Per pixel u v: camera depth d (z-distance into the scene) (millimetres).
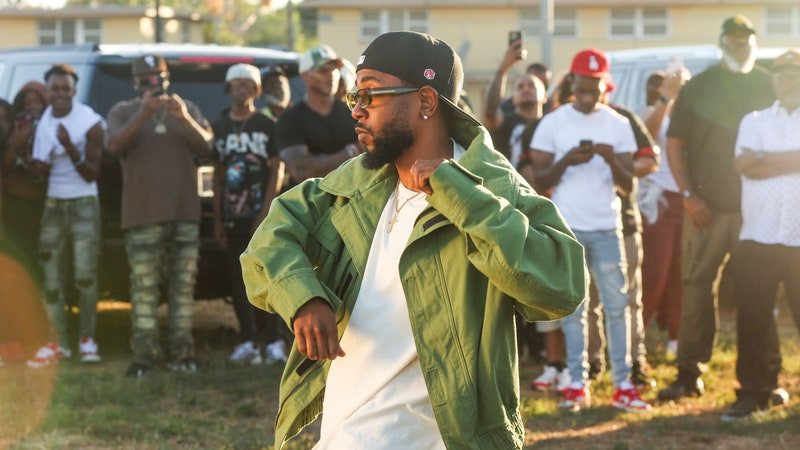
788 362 8914
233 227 8844
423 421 3178
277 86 9383
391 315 3217
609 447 6625
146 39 49906
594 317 8219
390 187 3295
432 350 3146
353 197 3305
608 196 7500
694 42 44469
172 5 69312
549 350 8219
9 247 9125
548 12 19078
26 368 8711
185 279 8531
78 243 8867
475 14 44156
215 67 9930
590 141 7301
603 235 7477
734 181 7664
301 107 8281
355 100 3217
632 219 7891
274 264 3209
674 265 9383
